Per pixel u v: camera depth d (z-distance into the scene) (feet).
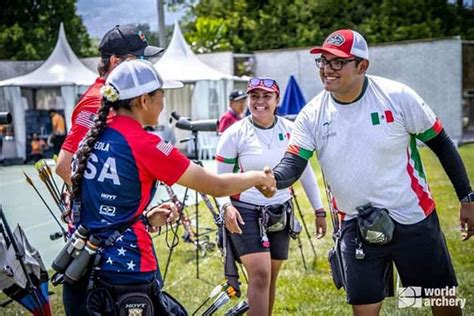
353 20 90.89
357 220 8.94
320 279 15.97
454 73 57.98
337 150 8.89
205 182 7.72
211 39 86.33
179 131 52.26
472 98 62.59
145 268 7.72
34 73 54.60
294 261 17.72
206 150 50.67
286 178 9.08
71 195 7.82
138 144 7.43
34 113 56.65
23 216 25.63
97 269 7.55
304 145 9.22
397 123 8.68
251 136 11.51
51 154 53.88
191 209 24.18
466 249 17.97
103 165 7.47
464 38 92.12
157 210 8.61
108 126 7.64
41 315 10.50
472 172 34.63
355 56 8.52
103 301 7.50
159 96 7.76
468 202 9.07
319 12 91.25
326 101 9.11
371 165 8.76
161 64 53.83
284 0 93.09
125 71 7.59
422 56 59.00
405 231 8.89
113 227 7.51
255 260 10.94
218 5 99.96
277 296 14.69
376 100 8.75
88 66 68.69
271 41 90.68
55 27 100.42
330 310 13.69
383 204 8.88
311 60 62.23
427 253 9.01
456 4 94.89
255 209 11.22
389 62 60.59
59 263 7.59
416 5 89.25
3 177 41.34
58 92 61.00
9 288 10.13
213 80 52.39
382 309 13.06
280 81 63.98
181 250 19.48
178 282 16.24
